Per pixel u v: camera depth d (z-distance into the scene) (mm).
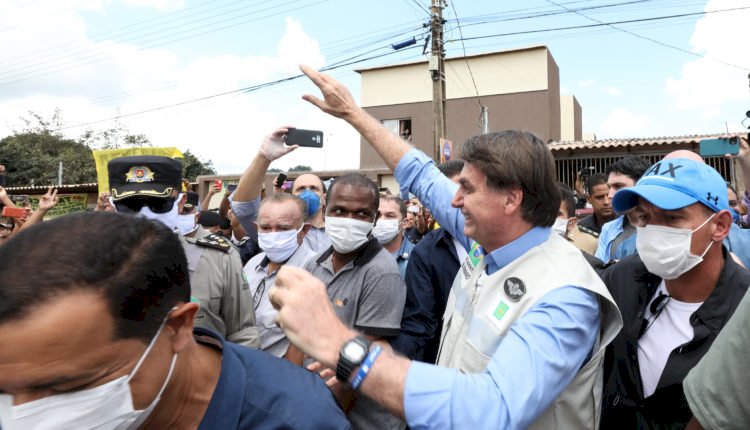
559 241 1421
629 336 1642
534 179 1324
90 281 724
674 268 1505
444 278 2389
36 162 27469
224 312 2316
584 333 1216
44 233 760
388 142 2061
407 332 2314
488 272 1479
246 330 2371
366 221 2232
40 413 754
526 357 1109
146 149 3721
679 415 1474
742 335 1032
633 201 1631
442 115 11711
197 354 978
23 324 693
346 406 1674
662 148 11250
